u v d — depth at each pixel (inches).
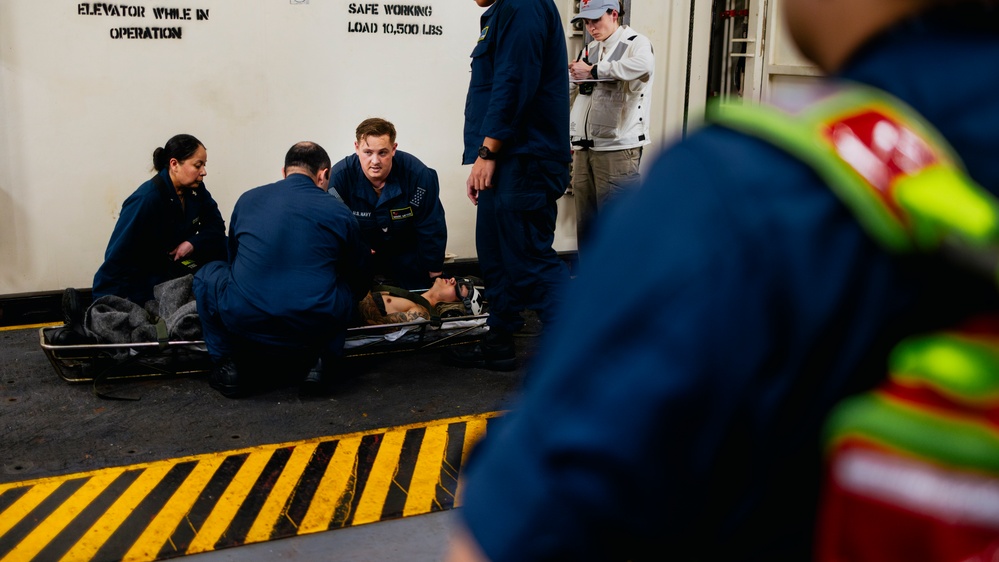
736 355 19.9
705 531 22.5
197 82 197.2
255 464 133.4
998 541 18.4
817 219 19.9
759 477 21.5
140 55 192.1
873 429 19.0
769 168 20.6
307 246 155.8
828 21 23.2
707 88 235.6
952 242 18.9
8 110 185.2
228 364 157.0
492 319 172.9
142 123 195.2
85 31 187.3
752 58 220.7
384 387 163.9
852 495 19.4
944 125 20.8
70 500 121.9
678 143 22.7
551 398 21.4
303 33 202.7
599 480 20.3
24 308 193.2
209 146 200.8
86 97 190.1
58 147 190.1
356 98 209.8
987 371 18.4
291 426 146.7
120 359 159.6
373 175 180.2
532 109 159.2
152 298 177.9
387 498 125.3
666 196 21.3
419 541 115.5
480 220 169.8
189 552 111.2
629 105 207.3
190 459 134.2
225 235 188.2
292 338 155.4
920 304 19.9
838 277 19.9
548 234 167.0
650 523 21.1
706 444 20.6
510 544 21.0
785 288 19.9
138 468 131.2
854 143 20.1
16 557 108.3
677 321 20.0
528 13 153.3
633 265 21.0
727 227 20.1
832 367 20.4
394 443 141.3
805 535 22.0
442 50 214.2
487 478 22.2
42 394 156.6
